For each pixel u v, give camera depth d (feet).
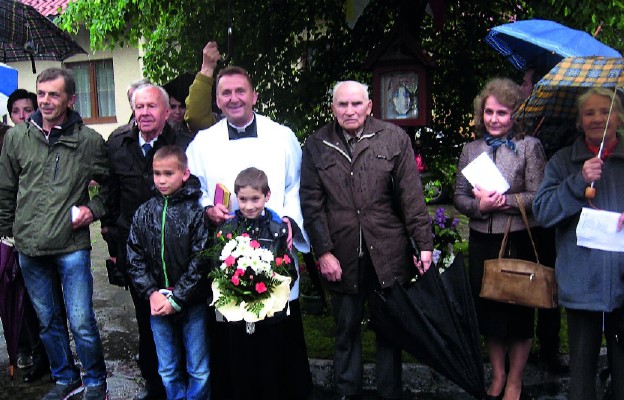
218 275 9.53
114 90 40.37
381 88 14.37
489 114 10.69
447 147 19.39
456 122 19.13
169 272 10.30
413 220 10.56
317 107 18.84
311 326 15.25
